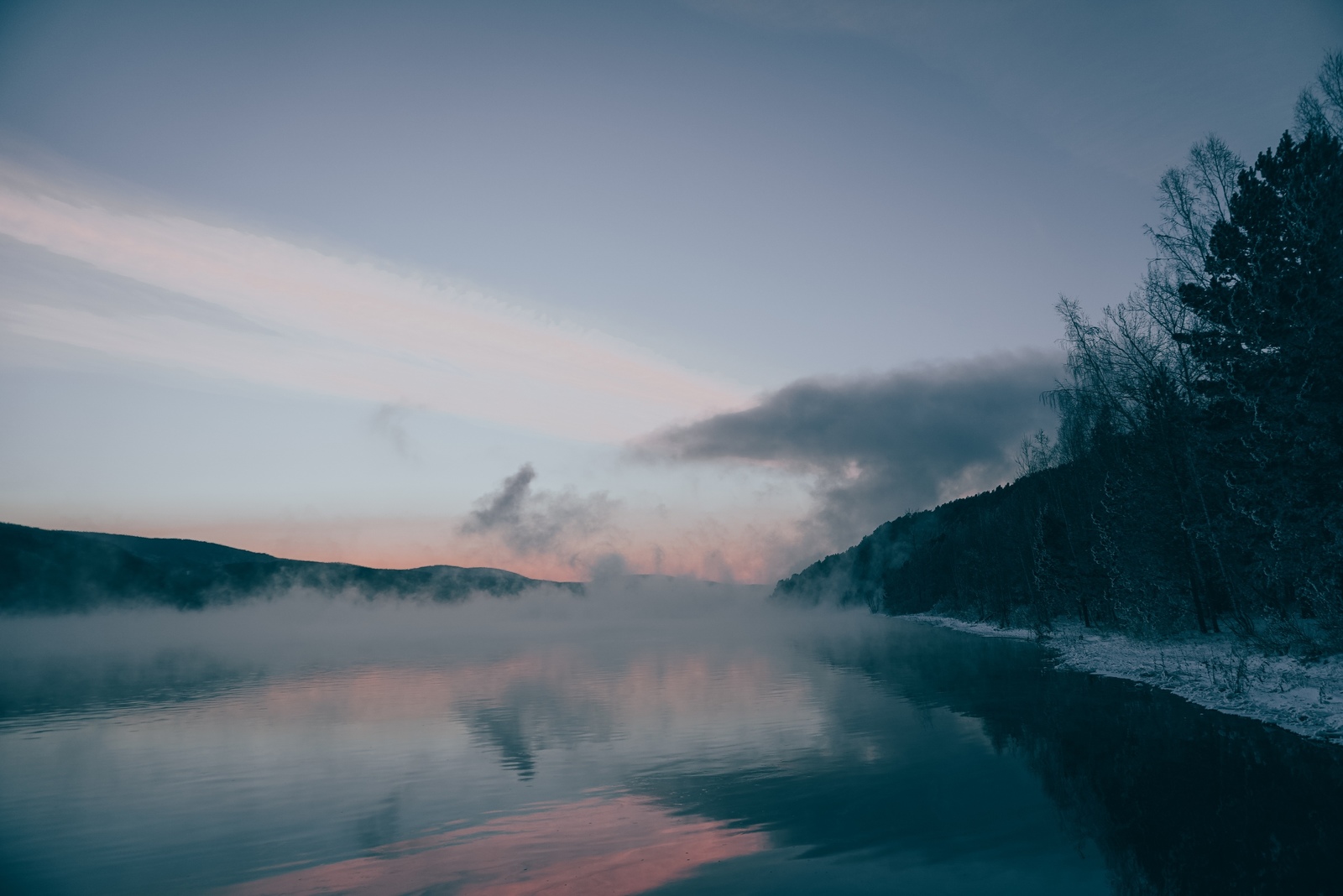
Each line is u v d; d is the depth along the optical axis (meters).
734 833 10.27
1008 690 24.81
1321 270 22.11
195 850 10.58
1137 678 25.61
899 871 8.35
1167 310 30.97
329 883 9.02
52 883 9.35
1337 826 9.05
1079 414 41.81
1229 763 12.55
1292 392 22.00
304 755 18.02
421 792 13.66
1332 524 20.62
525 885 8.58
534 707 25.16
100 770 17.12
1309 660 19.56
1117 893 7.29
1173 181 29.97
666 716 21.97
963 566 93.19
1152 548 33.88
